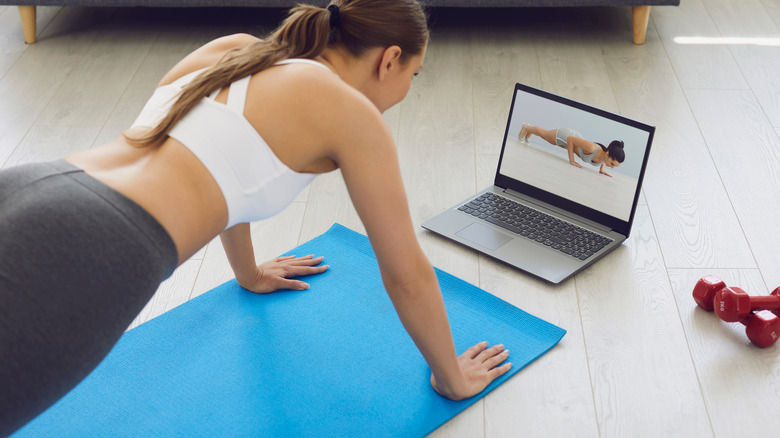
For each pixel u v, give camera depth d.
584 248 1.72
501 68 2.63
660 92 2.45
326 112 1.04
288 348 1.49
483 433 1.31
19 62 2.71
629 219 1.73
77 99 2.46
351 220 1.90
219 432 1.31
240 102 1.03
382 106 1.22
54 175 0.98
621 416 1.34
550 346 1.48
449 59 2.71
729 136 2.20
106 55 2.74
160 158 1.03
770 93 2.44
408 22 1.12
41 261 0.90
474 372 1.39
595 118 1.72
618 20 2.99
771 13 2.99
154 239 0.99
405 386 1.40
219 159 1.02
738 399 1.36
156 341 1.51
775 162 2.07
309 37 1.09
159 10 3.11
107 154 1.05
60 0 2.73
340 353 1.48
